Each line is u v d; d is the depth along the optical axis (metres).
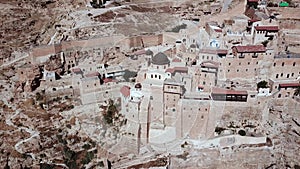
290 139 86.44
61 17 133.62
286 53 97.81
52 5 145.38
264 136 86.62
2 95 105.62
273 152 85.50
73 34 118.25
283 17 112.50
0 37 130.88
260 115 88.69
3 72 114.69
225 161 85.62
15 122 96.88
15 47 125.50
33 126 95.62
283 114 90.19
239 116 88.56
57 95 101.56
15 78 111.81
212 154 86.44
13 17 139.75
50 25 131.62
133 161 87.00
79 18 128.75
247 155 85.69
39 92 103.75
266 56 92.00
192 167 85.38
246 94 86.31
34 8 144.50
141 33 113.62
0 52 123.50
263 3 116.06
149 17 124.62
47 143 91.81
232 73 93.62
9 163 88.44
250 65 92.88
